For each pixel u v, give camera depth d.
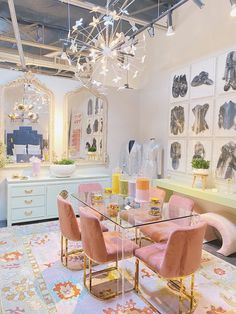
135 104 5.25
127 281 2.46
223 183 3.46
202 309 2.07
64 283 2.39
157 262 2.00
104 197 2.90
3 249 3.08
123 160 5.17
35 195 3.99
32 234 3.56
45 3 3.71
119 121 5.11
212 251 3.19
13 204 3.85
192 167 3.80
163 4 4.04
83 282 2.41
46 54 4.93
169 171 4.45
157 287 2.38
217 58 3.52
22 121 4.23
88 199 2.85
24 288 2.30
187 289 2.34
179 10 4.17
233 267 2.78
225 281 2.50
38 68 5.03
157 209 2.45
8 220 3.84
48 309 2.03
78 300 2.15
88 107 4.79
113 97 5.02
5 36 4.21
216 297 2.23
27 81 4.22
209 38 3.66
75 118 4.67
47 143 4.45
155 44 4.77
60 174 4.21
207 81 3.68
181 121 4.17
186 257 1.87
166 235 2.53
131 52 2.83
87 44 2.84
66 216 2.54
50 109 4.44
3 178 4.14
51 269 2.64
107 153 5.02
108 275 2.56
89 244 2.16
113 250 2.18
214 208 3.63
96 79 4.80
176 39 4.27
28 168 4.33
